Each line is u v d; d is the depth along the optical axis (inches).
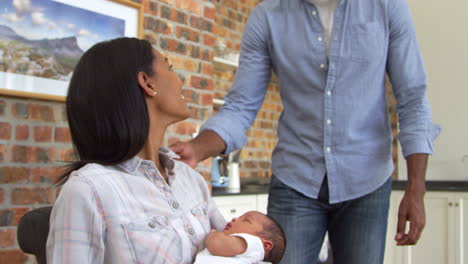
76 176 34.7
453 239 138.3
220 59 143.4
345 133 55.8
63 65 84.0
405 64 55.4
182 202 42.3
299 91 58.9
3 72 76.3
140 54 39.8
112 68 37.6
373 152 56.4
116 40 39.9
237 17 168.2
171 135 103.5
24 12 79.1
